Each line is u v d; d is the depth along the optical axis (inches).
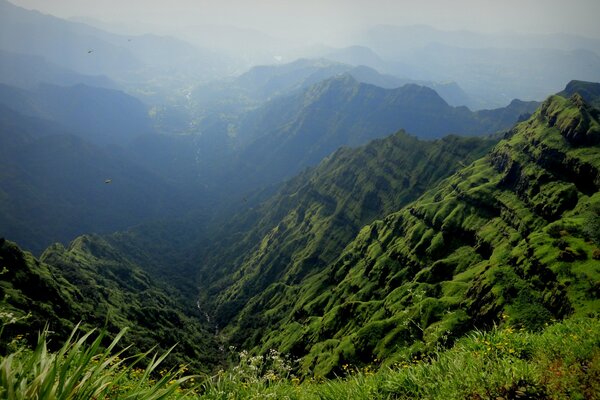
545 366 342.6
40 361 218.1
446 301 3848.4
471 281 4197.8
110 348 223.6
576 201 5339.6
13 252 5467.5
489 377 320.8
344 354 4274.1
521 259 3538.4
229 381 353.7
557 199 5506.9
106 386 220.4
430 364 374.6
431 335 438.0
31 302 4608.8
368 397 333.4
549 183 5900.6
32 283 5398.6
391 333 4092.0
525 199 6156.5
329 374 4128.9
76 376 203.0
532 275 3294.8
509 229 5910.4
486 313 3299.7
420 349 423.8
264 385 368.2
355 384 356.8
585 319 456.4
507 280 3420.3
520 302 3105.3
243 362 376.2
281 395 350.0
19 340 463.2
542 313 2906.0
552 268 3097.9
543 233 3634.4
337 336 5816.9
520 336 407.5
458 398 310.3
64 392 194.1
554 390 308.7
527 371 323.3
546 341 389.1
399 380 344.5
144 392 223.1
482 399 307.6
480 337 406.0
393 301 5433.1
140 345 5757.9
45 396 189.9
